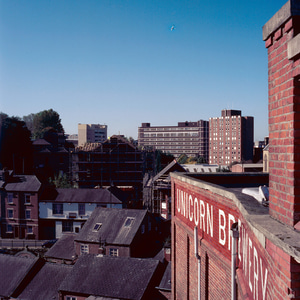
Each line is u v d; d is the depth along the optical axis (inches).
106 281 1299.2
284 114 178.5
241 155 6574.8
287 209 172.9
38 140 4050.2
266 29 199.2
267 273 174.2
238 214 302.7
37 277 1441.9
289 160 171.3
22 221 2379.4
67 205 2341.3
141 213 1873.8
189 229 512.4
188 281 536.7
